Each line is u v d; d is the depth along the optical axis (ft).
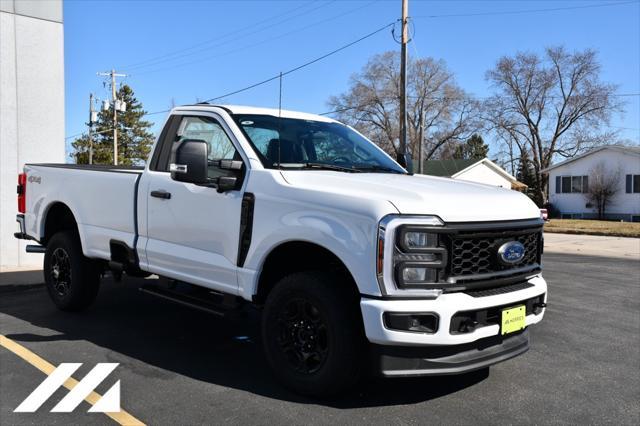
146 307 21.85
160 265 16.52
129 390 13.56
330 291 12.37
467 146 260.21
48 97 31.89
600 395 13.97
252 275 13.83
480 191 13.61
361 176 14.17
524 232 13.17
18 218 22.71
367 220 11.66
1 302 22.76
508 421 12.22
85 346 16.97
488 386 14.34
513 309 12.68
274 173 13.92
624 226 88.58
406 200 11.85
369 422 11.92
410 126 169.89
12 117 30.60
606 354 17.66
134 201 17.37
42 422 11.82
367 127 170.81
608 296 28.02
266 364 15.53
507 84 170.30
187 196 15.61
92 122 180.24
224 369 15.10
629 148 126.72
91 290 20.20
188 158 14.26
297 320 13.15
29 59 31.14
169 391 13.51
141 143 226.79
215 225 14.83
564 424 12.17
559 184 138.51
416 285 11.51
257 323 19.86
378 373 11.76
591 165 130.82
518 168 192.85
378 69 167.32
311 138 16.60
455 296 11.77
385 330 11.34
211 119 16.15
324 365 12.49
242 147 14.83
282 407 12.62
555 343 18.80
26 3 30.91
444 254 11.71
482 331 12.08
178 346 17.08
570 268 38.91
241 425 11.71
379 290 11.46
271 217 13.46
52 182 20.89
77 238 20.20
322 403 12.87
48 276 21.09
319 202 12.59
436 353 11.87
